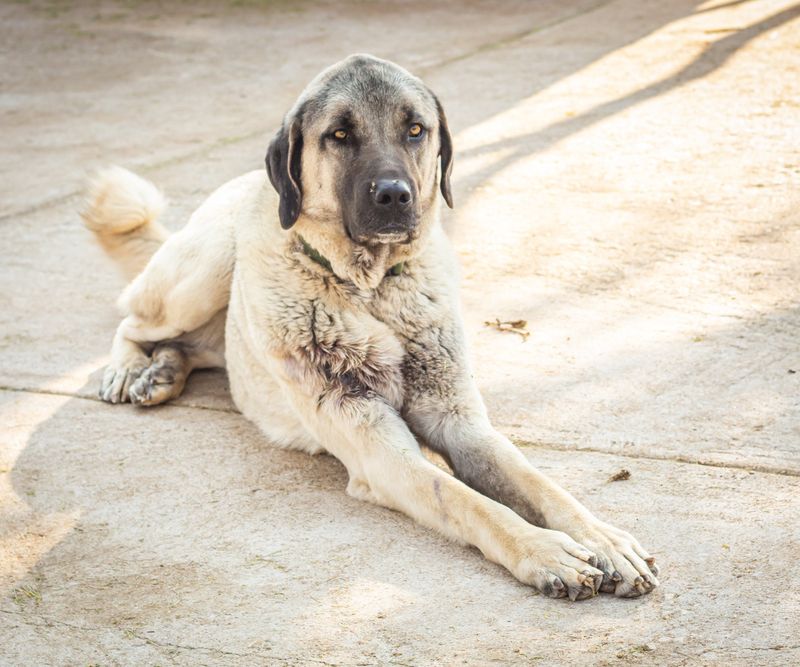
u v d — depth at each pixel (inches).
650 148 319.6
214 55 515.5
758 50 409.7
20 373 214.2
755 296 222.8
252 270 174.9
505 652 123.3
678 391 188.4
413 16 575.5
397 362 170.2
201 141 374.6
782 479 157.8
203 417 196.2
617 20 506.3
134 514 161.3
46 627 134.1
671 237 256.7
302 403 170.1
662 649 121.5
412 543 150.3
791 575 133.5
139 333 212.5
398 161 165.3
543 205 285.3
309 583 140.7
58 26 598.2
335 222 168.2
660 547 143.1
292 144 169.8
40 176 347.9
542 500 148.6
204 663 125.3
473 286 242.1
